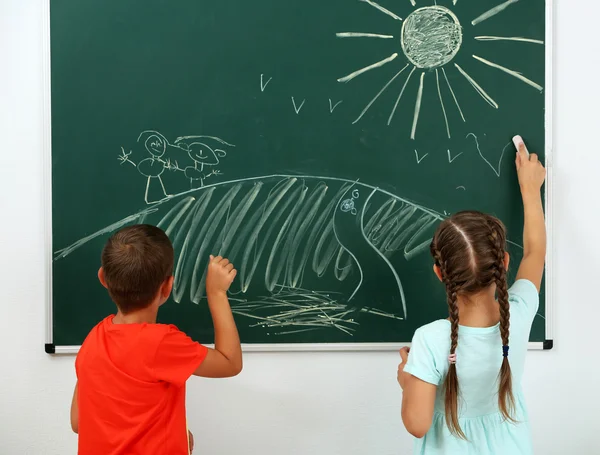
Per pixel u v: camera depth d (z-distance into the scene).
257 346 1.41
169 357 1.04
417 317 1.43
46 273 1.38
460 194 1.43
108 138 1.38
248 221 1.40
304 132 1.40
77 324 1.39
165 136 1.38
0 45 1.38
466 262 1.02
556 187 1.47
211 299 1.21
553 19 1.44
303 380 1.45
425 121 1.42
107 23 1.37
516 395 1.12
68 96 1.37
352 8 1.40
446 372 1.06
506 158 1.43
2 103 1.38
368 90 1.41
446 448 1.07
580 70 1.46
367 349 1.43
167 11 1.38
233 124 1.39
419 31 1.41
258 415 1.45
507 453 1.08
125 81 1.38
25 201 1.40
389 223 1.42
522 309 1.12
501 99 1.43
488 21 1.42
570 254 1.48
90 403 1.02
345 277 1.42
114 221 1.38
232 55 1.39
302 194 1.41
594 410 1.49
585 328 1.48
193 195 1.39
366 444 1.47
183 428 1.09
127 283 1.04
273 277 1.41
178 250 1.39
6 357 1.41
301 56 1.40
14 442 1.42
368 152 1.41
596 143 1.47
